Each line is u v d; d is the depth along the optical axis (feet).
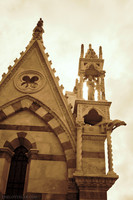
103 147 35.76
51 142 37.83
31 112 40.88
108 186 32.12
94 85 44.55
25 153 37.83
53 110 40.22
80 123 36.73
